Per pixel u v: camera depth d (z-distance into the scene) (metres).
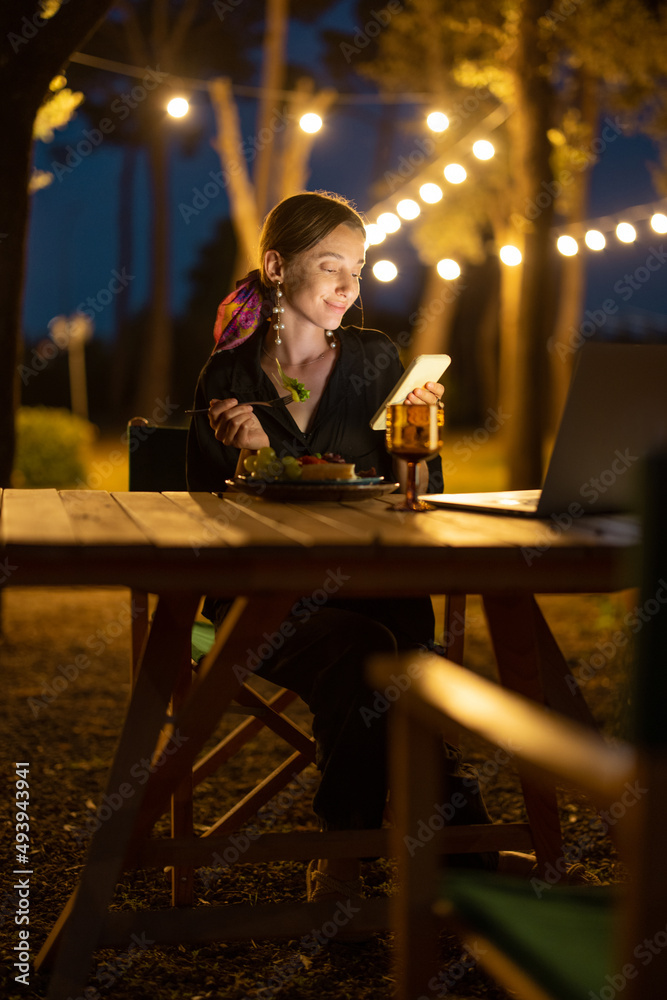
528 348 9.10
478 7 10.42
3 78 4.66
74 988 1.69
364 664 1.95
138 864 1.88
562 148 9.02
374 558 1.46
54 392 26.11
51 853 2.57
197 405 2.60
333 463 2.14
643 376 1.72
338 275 2.57
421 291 27.36
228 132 15.14
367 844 1.91
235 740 2.57
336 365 2.61
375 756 1.96
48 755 3.47
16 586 1.41
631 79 10.23
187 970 1.96
